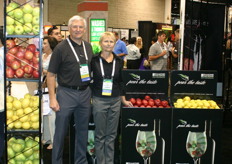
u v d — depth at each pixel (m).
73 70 2.90
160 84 3.45
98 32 5.05
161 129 3.27
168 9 14.34
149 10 13.56
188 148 3.30
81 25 2.88
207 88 3.47
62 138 3.00
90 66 3.05
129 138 3.28
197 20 4.90
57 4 10.27
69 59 2.88
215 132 3.29
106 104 3.09
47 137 4.22
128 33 10.52
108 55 3.11
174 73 3.44
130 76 3.42
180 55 4.80
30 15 2.77
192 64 4.93
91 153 3.39
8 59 2.82
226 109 5.49
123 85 3.24
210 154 3.32
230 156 3.96
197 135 3.29
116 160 3.42
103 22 5.04
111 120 3.16
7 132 2.83
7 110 2.90
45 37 3.81
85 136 3.13
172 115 3.26
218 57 5.19
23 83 3.46
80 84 2.93
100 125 3.12
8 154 2.91
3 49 2.82
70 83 2.91
